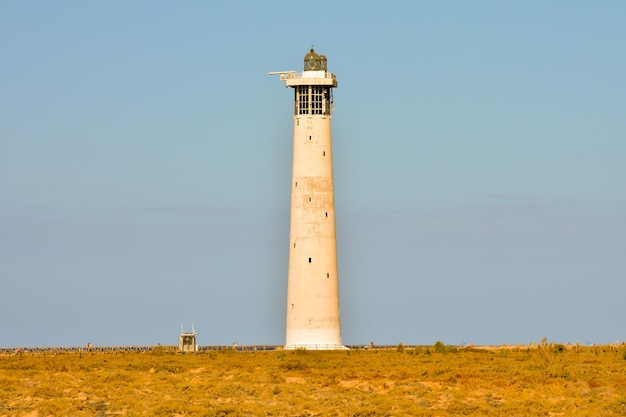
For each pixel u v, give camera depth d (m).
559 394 169.75
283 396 171.25
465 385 183.12
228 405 159.25
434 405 162.88
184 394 173.25
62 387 180.62
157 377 198.38
